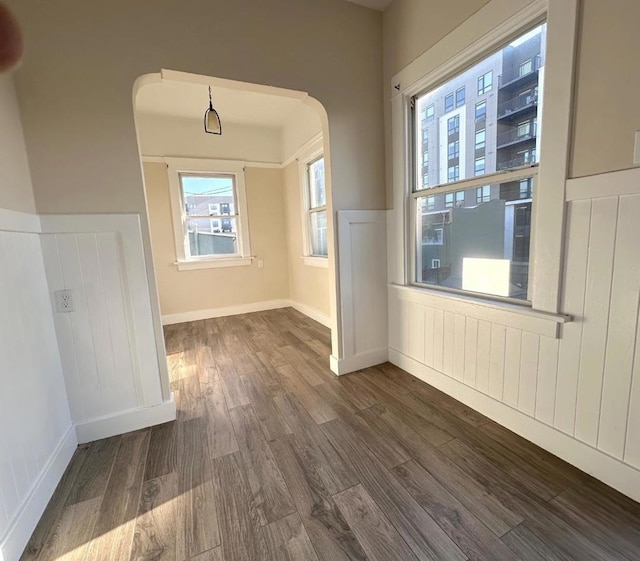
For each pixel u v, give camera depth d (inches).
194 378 99.4
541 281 58.9
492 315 69.0
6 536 42.8
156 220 159.2
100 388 70.0
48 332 61.6
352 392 87.2
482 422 71.7
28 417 51.6
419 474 57.1
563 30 50.9
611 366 50.7
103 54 64.2
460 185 75.5
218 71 73.0
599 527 45.6
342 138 89.3
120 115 66.4
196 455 64.4
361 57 89.4
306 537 46.0
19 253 53.7
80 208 65.0
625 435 50.0
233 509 51.2
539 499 50.7
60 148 62.6
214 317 175.0
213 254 175.0
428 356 89.4
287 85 80.6
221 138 167.3
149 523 49.1
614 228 48.4
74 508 52.3
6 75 54.6
